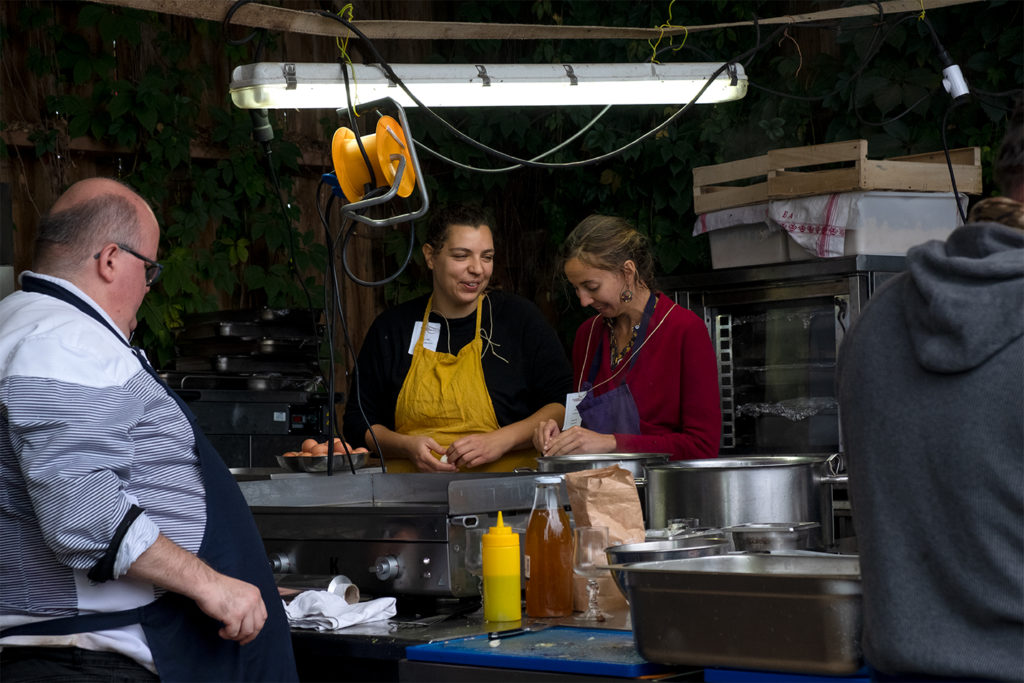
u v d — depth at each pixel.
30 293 1.91
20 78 4.72
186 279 4.91
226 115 5.08
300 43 5.30
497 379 3.36
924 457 1.31
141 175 4.91
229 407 4.40
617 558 1.85
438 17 5.60
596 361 3.31
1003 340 1.25
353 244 5.44
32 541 1.81
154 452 1.88
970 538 1.26
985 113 4.46
